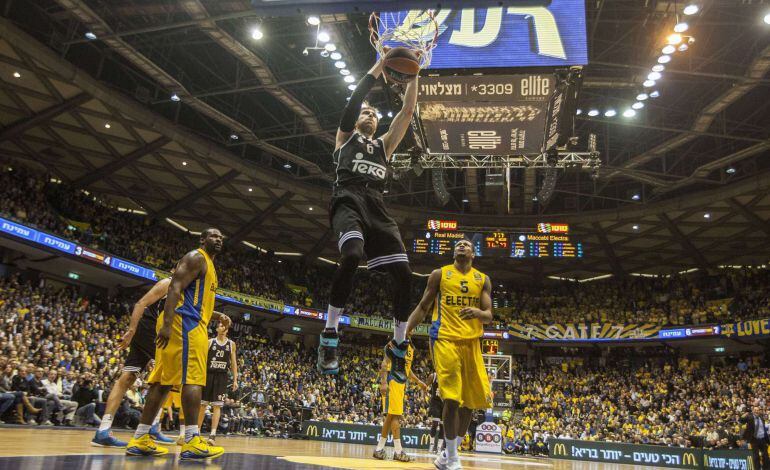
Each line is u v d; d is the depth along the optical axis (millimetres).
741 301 38000
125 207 38844
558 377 41438
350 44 23578
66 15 22578
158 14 22156
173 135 29672
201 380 5578
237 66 26281
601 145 33094
